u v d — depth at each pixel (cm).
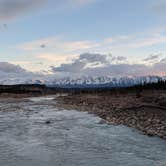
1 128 2450
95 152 1557
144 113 3041
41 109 4553
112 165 1309
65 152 1563
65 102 6462
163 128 2144
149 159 1402
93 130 2303
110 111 3656
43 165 1321
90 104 5203
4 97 9744
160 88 8431
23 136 2056
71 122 2841
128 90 9100
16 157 1462
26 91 13912
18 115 3584
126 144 1753
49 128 2441
